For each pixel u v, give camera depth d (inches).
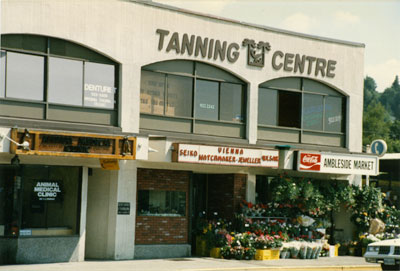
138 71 823.1
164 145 813.2
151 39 835.4
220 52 897.5
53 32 756.0
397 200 1359.5
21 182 740.7
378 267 863.7
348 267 835.4
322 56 1002.1
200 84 890.1
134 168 830.5
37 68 750.5
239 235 865.5
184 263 780.0
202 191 962.7
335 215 1041.5
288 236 916.0
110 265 738.2
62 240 767.1
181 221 882.8
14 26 727.7
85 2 781.9
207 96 896.3
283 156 925.8
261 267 773.3
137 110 820.6
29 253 743.1
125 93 810.2
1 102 722.8
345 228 1045.8
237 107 924.0
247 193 932.0
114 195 815.1
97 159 794.8
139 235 842.8
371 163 1010.7
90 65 791.1
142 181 850.1
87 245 838.5
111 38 801.6
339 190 998.4
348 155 984.3
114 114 808.3
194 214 948.0
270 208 940.0
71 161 775.1
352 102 1031.6
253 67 930.7
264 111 949.8
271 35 949.8
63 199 774.5
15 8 729.0
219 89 906.7
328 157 962.7
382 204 1096.8
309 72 984.9
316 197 958.4
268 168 953.5
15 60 735.1
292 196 935.7
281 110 967.6
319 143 1002.7
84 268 697.6
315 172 991.6
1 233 733.9
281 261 856.3
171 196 876.6
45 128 714.8
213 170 906.7
